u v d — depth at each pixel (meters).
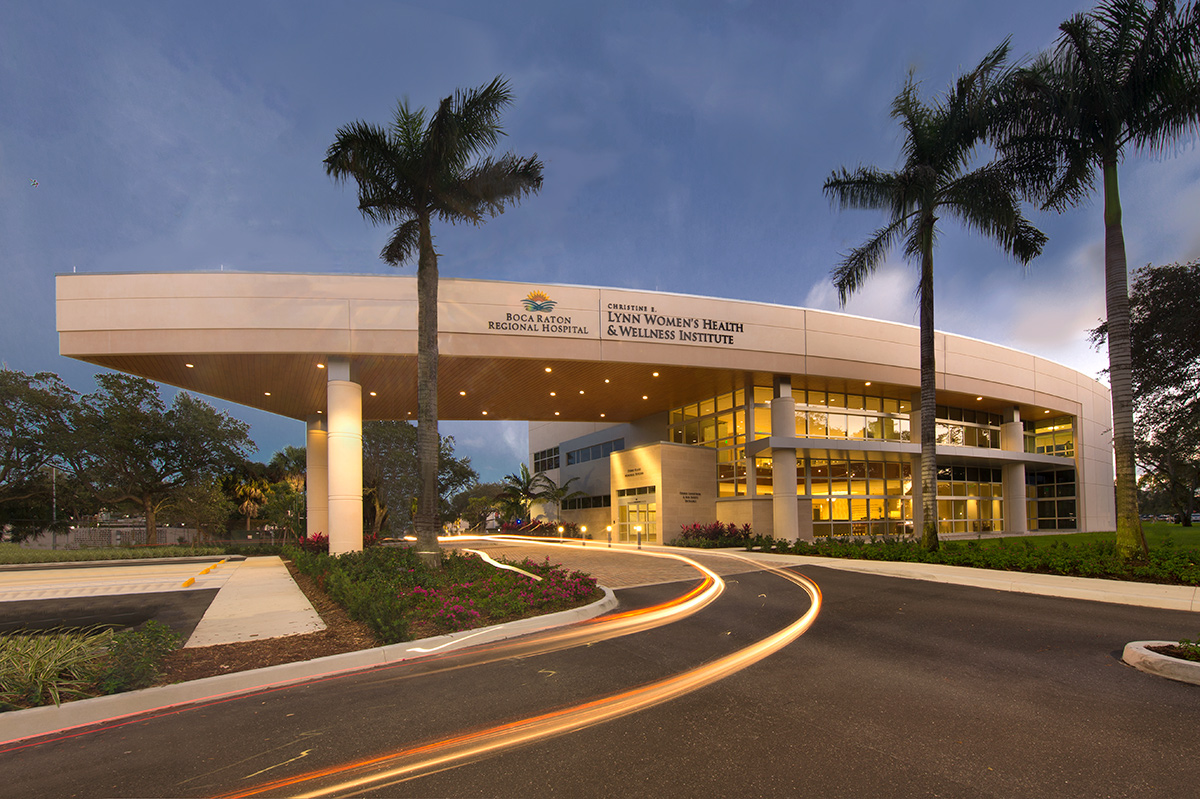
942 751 4.20
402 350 20.61
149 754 4.38
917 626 8.41
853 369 26.48
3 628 9.29
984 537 30.89
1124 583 11.29
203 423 37.03
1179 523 54.47
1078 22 13.29
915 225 18.14
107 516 52.28
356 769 4.02
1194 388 18.98
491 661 6.87
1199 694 5.34
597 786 3.71
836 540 23.44
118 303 19.45
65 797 3.73
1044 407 34.28
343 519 20.28
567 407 33.19
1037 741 4.36
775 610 9.89
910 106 17.72
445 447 59.84
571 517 44.34
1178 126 13.04
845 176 19.02
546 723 4.85
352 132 14.65
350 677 6.32
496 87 15.06
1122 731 4.52
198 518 37.94
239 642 7.84
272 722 4.98
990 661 6.55
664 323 23.53
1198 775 3.78
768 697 5.44
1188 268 18.39
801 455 28.31
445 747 4.38
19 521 34.94
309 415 30.09
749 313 24.88
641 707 5.21
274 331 20.05
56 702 5.04
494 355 21.69
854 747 4.28
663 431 35.31
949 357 29.52
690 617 9.41
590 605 9.99
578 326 22.50
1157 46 12.95
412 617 8.78
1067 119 13.73
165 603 11.73
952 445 30.39
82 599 12.40
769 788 3.65
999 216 16.36
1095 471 38.25
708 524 29.70
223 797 3.67
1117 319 13.45
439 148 14.36
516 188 15.80
